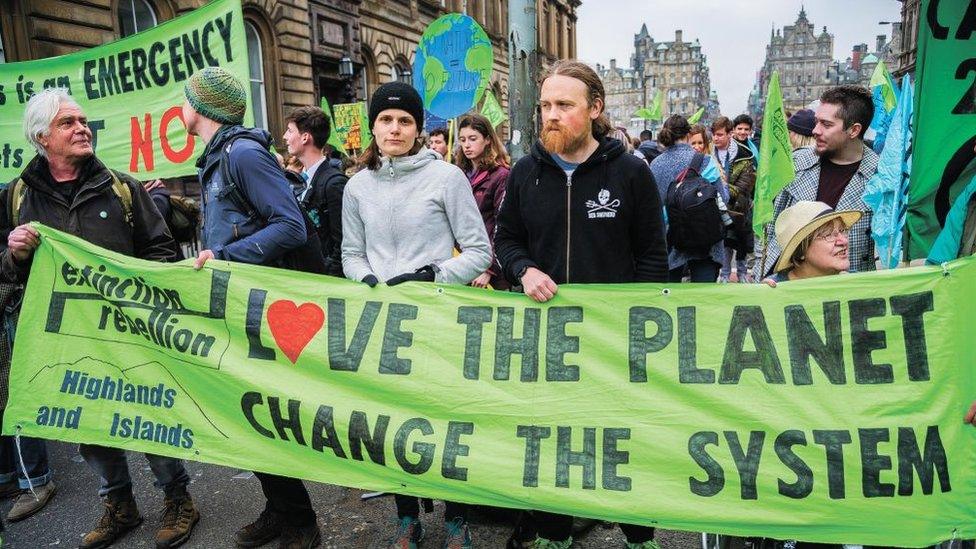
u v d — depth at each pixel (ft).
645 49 476.54
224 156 8.74
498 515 10.48
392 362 8.18
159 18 37.65
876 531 6.86
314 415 8.25
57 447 14.06
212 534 10.27
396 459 7.99
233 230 8.86
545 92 7.47
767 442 7.14
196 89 8.82
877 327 7.09
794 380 7.22
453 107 19.92
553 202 7.93
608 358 7.70
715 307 7.52
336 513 10.87
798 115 17.74
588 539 9.86
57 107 9.05
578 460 7.55
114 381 8.92
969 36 7.69
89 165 9.55
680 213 16.93
